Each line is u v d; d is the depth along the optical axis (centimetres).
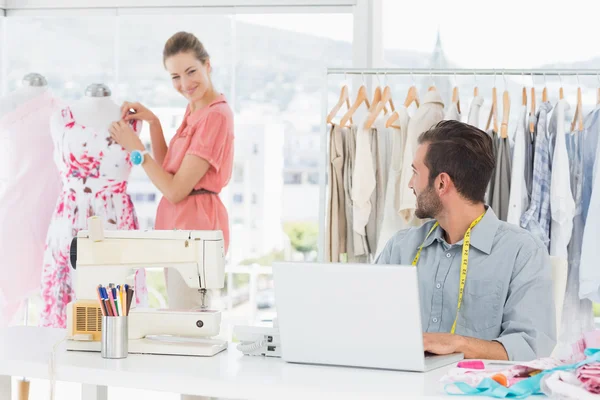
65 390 414
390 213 345
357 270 172
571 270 344
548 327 215
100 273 209
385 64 411
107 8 424
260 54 413
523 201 336
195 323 200
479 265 225
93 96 364
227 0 413
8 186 381
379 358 177
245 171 414
